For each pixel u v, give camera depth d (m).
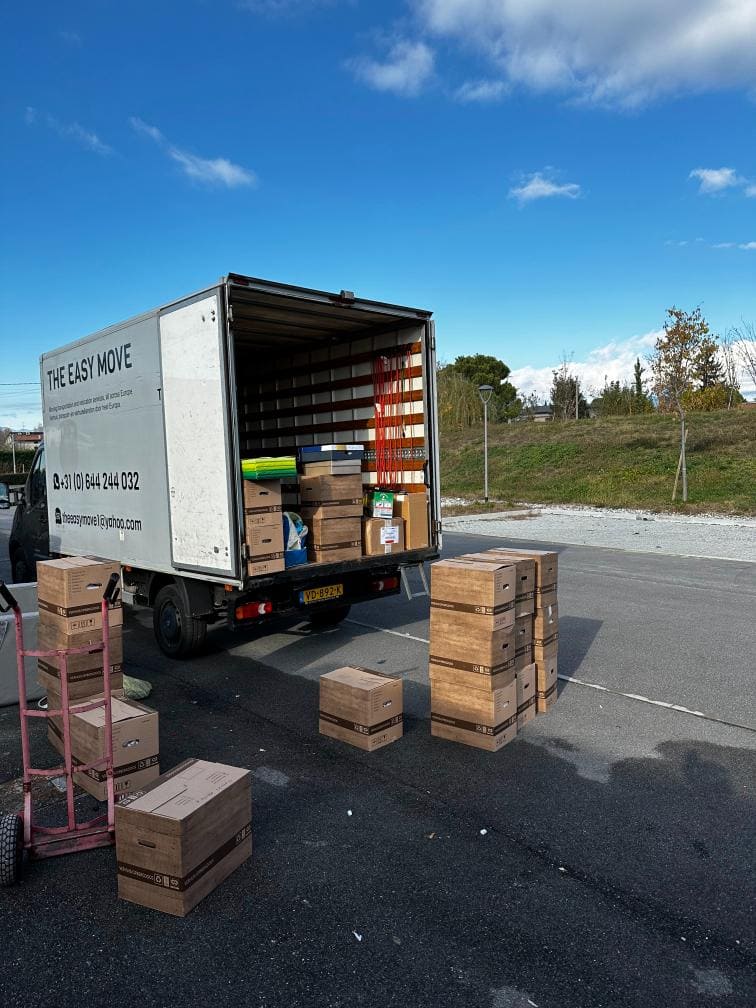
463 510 20.84
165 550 6.30
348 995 2.55
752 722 4.98
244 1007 2.51
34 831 3.45
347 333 7.56
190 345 5.75
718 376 30.44
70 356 7.50
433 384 6.97
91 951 2.80
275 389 8.73
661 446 24.27
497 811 3.82
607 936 2.84
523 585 4.85
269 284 5.68
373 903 3.06
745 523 16.09
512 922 2.93
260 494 5.68
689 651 6.64
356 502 6.54
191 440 5.85
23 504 9.73
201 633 6.43
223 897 3.12
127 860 3.08
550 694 5.25
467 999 2.52
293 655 6.78
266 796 4.02
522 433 30.88
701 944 2.79
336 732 4.79
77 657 4.29
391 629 7.73
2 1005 2.53
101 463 7.12
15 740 4.92
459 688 4.64
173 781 3.32
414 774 4.26
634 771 4.27
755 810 3.80
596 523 17.00
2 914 3.04
